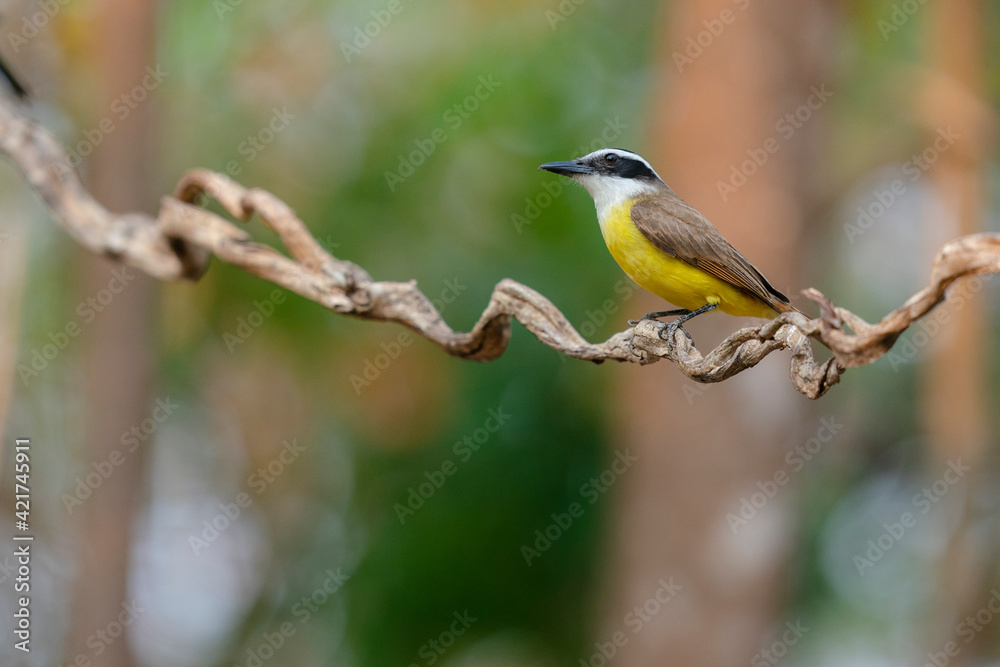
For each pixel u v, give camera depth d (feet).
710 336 36.40
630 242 26.22
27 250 38.29
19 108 19.39
